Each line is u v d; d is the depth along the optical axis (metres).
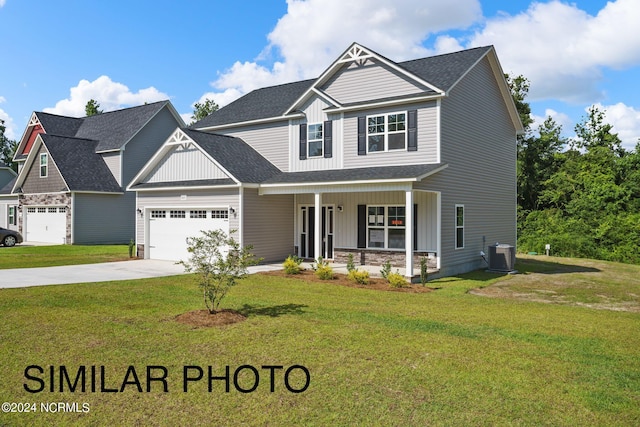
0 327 8.54
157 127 32.25
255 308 10.46
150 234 21.08
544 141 39.19
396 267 17.47
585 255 30.23
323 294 12.45
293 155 19.95
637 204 32.62
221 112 25.12
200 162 19.23
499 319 9.83
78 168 28.94
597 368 6.72
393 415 5.16
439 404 5.44
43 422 5.00
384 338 8.06
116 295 11.86
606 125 39.06
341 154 18.41
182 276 15.45
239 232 17.72
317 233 16.56
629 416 5.21
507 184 22.23
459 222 17.67
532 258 26.14
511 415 5.18
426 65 19.31
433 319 9.66
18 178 31.22
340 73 18.75
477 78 19.05
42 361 6.77
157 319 9.23
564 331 8.88
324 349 7.38
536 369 6.63
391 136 17.12
